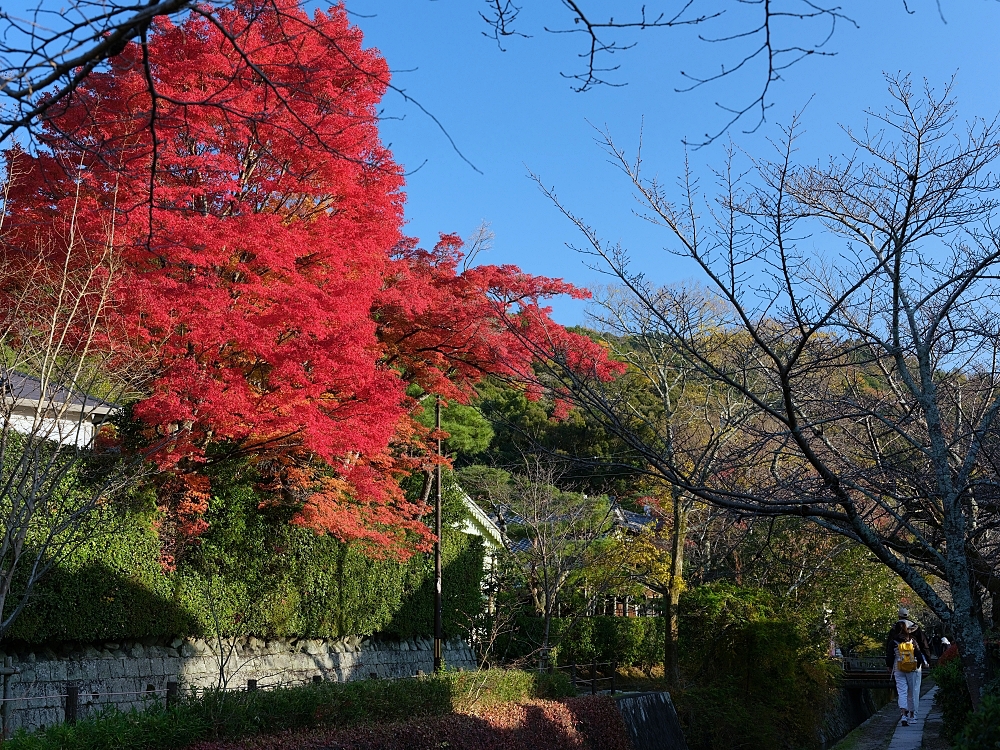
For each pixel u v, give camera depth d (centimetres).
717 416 1925
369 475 1798
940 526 933
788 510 771
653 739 2112
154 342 1438
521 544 3334
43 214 1326
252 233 1447
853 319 958
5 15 381
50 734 1028
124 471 1345
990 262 773
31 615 1384
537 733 1641
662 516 2750
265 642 1959
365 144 1606
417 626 2498
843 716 3238
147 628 1608
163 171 1514
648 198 772
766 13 452
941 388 970
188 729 1151
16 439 1342
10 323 1184
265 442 1748
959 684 1365
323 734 1255
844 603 2741
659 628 3359
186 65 1366
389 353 2050
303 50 1378
